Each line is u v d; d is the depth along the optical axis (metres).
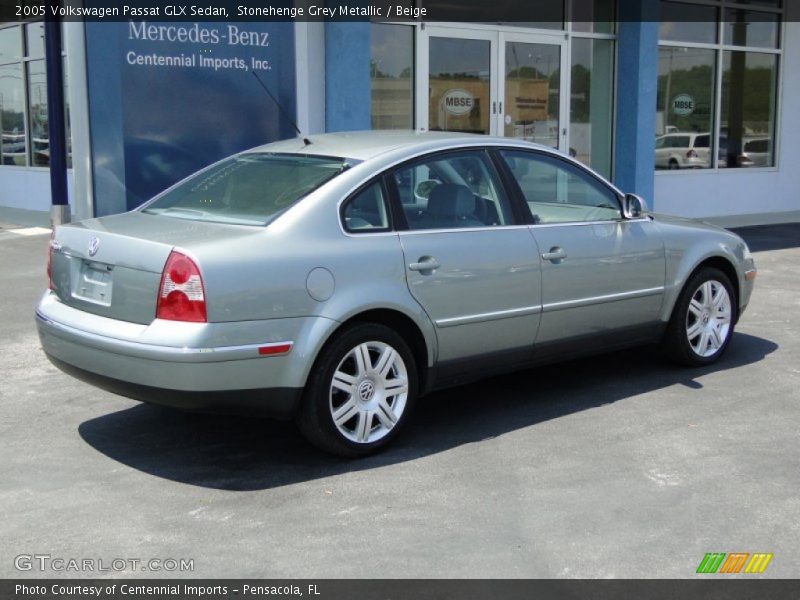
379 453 4.82
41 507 4.12
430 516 4.02
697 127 14.96
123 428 5.22
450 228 5.02
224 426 5.27
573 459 4.70
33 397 5.75
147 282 4.26
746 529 3.88
